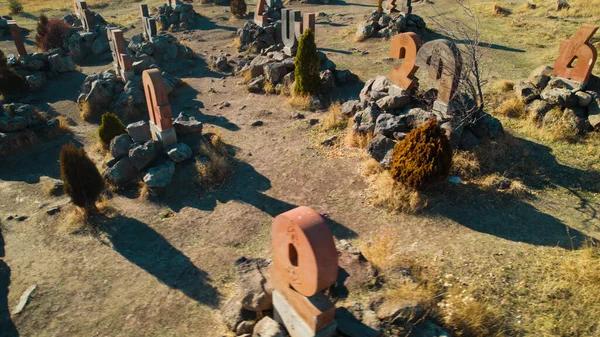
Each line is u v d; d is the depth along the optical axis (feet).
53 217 33.14
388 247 25.21
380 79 44.73
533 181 31.24
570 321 18.92
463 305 19.26
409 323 17.74
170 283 25.62
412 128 35.24
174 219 32.14
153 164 37.09
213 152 38.47
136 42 72.59
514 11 78.74
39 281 26.61
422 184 29.37
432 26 73.41
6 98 57.16
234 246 28.63
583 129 36.76
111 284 25.93
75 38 75.20
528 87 41.52
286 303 17.54
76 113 54.80
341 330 16.97
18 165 42.50
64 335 22.43
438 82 36.14
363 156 36.42
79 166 30.63
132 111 53.26
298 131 43.93
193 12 93.86
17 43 65.57
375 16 76.02
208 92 59.41
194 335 21.26
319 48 71.20
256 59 62.85
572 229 25.99
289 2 107.76
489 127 35.06
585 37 37.50
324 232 15.07
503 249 24.30
